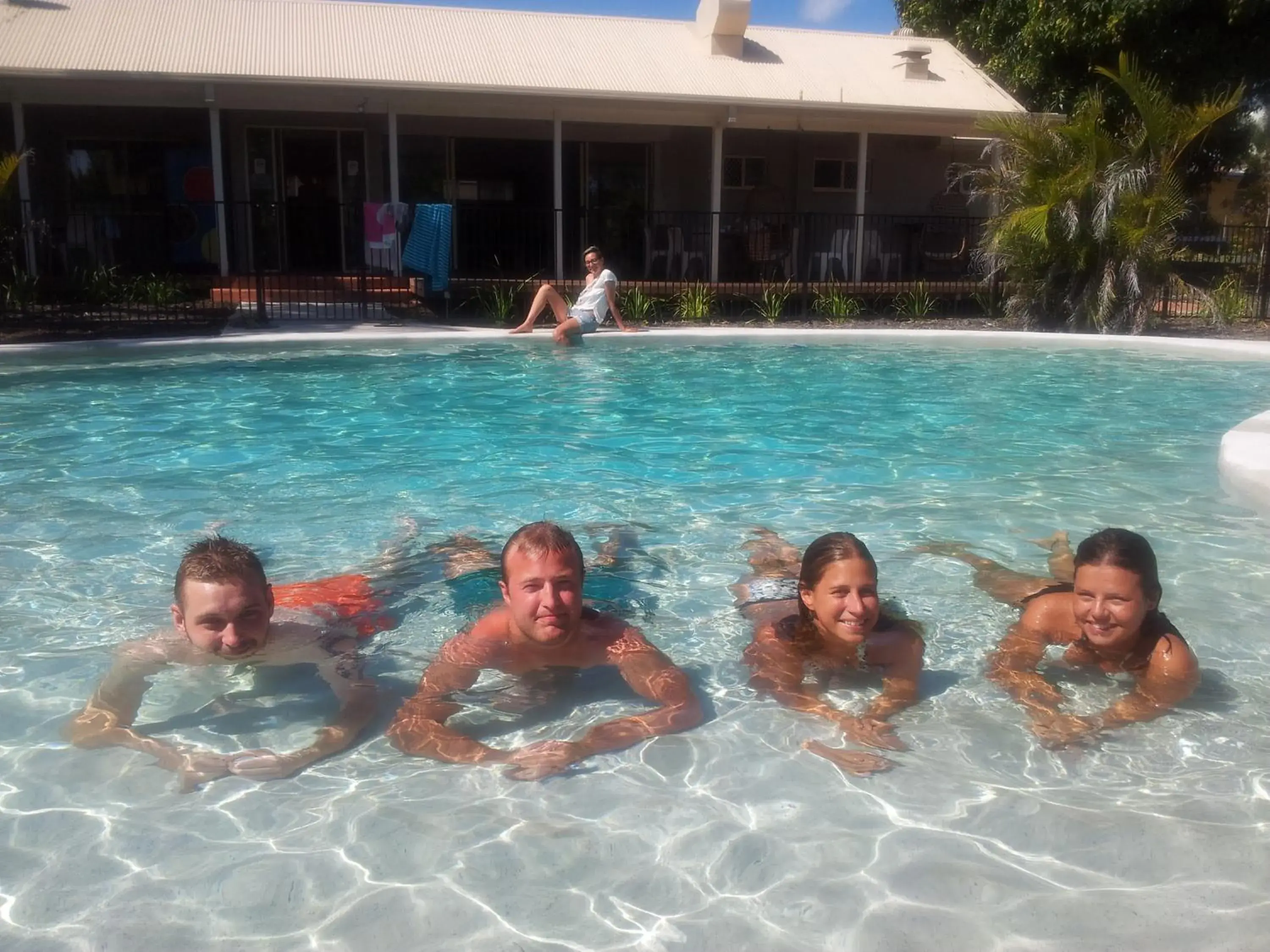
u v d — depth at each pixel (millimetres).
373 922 1989
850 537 3105
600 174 18188
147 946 1916
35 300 14102
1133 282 14016
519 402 8258
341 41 16156
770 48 18391
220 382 9156
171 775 2533
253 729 2760
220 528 4684
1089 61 20844
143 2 16531
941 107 16375
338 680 3059
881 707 2900
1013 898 2055
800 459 6238
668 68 16859
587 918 2000
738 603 3732
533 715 2842
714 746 2680
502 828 2305
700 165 18438
